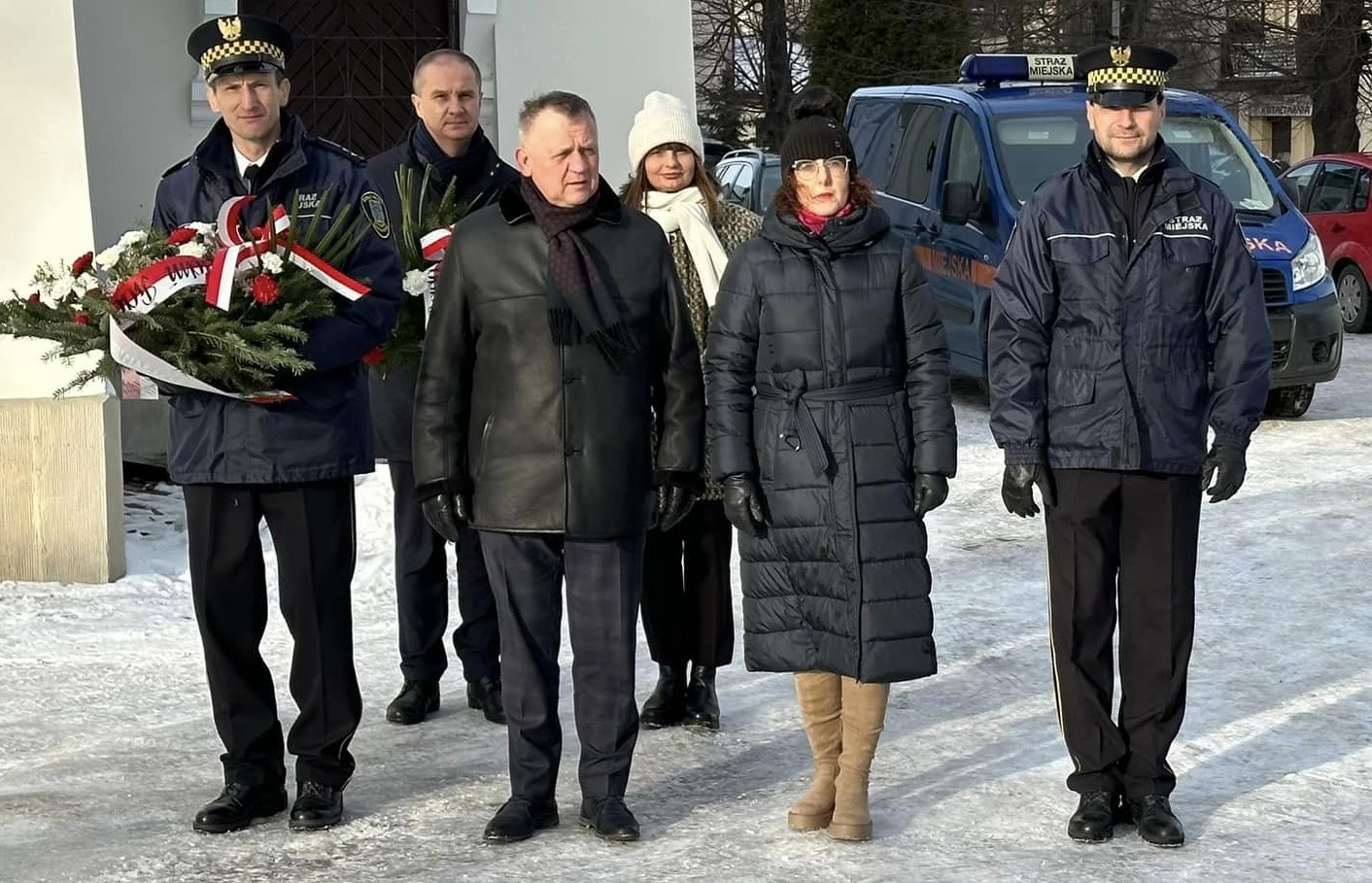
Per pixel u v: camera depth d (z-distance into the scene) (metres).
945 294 12.84
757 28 35.69
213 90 4.94
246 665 5.07
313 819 5.02
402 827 5.07
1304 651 6.99
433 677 6.18
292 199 5.00
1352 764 5.60
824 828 5.03
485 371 4.99
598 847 4.89
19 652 7.04
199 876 4.68
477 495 4.97
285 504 4.99
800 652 4.93
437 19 11.08
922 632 4.88
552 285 4.88
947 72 27.56
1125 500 4.96
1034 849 4.86
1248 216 12.48
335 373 5.03
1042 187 5.07
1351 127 28.75
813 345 4.93
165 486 10.07
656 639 6.06
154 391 4.99
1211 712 6.20
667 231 6.03
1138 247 4.92
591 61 10.90
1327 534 9.02
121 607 7.71
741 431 4.98
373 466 5.17
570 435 4.89
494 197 6.14
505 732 6.04
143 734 6.00
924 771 5.60
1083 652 4.98
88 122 10.20
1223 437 4.93
